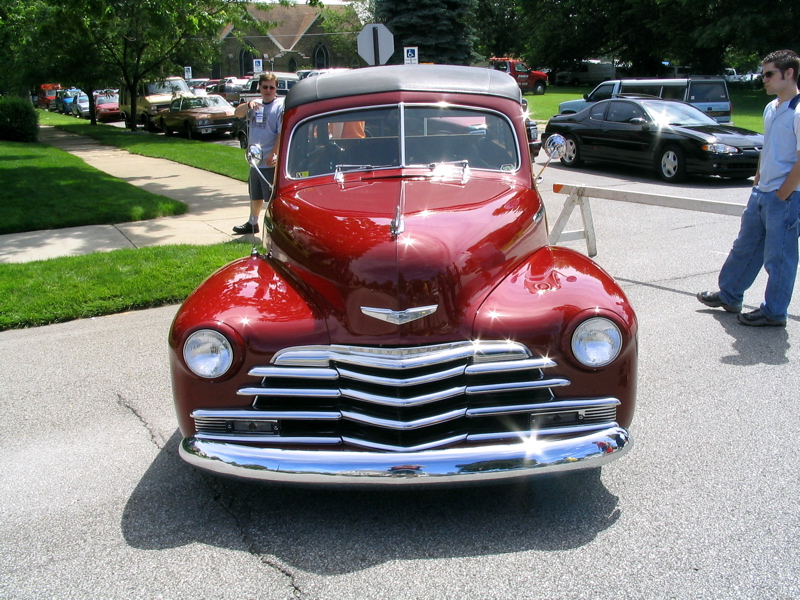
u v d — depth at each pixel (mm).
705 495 3434
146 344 5695
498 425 3273
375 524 3299
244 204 11375
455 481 3016
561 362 3207
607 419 3291
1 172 14172
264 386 3256
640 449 3889
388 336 3215
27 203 10773
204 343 3215
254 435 3270
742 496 3418
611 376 3234
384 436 3211
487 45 57875
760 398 4453
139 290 6727
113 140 23031
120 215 10062
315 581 2904
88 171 14672
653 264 7578
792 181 5172
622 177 14086
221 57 28750
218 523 3338
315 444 3217
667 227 9289
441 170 4309
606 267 7484
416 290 3219
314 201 3994
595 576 2881
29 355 5504
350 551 3098
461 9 24719
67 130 29422
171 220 10125
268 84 8070
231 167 15594
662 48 41688
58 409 4574
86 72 26547
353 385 3242
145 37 23391
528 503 3432
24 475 3797
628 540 3109
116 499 3557
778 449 3848
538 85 41312
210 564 3031
